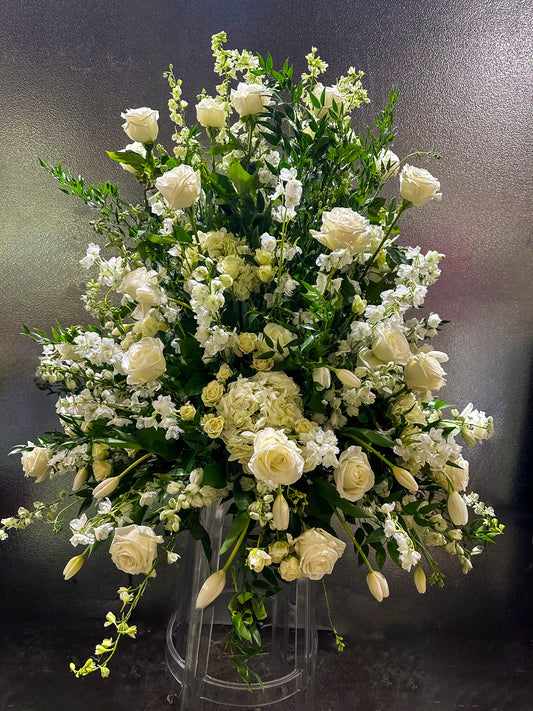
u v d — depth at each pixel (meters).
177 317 1.10
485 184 1.92
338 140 1.18
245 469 1.00
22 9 1.85
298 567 0.97
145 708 1.78
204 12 1.86
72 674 1.84
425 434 1.05
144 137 1.12
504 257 1.94
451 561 1.95
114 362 1.07
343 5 1.87
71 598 1.93
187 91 1.87
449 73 1.90
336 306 1.03
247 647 1.18
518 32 1.89
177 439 1.08
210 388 1.00
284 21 1.87
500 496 1.96
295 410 1.02
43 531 1.92
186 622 1.35
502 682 1.88
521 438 1.96
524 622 1.96
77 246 1.89
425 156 1.91
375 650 1.93
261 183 1.16
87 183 1.88
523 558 1.96
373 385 1.07
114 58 1.86
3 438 1.90
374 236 1.12
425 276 1.10
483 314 1.94
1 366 1.90
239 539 1.01
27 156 1.87
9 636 1.91
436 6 1.88
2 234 1.89
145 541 0.99
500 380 1.95
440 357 1.15
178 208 1.03
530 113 1.91
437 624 1.95
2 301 1.89
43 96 1.86
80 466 1.18
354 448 1.02
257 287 1.10
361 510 1.01
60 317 1.91
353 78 1.28
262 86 1.15
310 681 1.27
